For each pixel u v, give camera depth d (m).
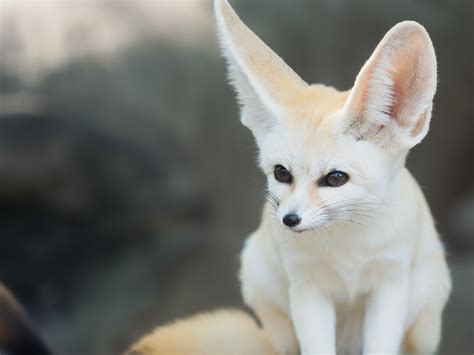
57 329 13.13
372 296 6.08
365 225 5.73
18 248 13.37
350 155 5.57
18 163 13.10
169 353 6.68
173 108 14.85
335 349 6.37
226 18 6.11
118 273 13.56
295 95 5.97
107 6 15.93
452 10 16.64
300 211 5.49
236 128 14.98
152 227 13.80
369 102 5.55
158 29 15.55
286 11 16.03
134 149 13.95
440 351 13.75
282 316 6.73
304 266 5.99
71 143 13.46
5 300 6.36
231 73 6.16
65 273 13.50
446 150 16.95
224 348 6.77
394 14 16.36
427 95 5.55
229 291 13.97
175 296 13.71
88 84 14.69
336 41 16.11
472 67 16.78
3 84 14.88
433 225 6.53
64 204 13.44
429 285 6.37
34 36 15.36
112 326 13.24
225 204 14.62
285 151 5.70
